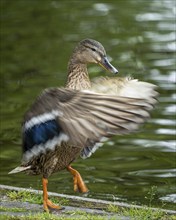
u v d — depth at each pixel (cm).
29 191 1073
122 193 1264
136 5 2922
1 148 1510
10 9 2916
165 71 2052
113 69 1060
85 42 1059
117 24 2627
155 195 1249
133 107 705
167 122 1653
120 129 693
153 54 2245
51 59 2225
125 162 1433
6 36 2517
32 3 3025
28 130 804
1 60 2236
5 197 1048
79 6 2948
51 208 980
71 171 1006
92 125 709
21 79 2033
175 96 1820
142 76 1997
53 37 2480
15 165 1412
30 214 938
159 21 2652
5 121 1681
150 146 1520
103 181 1326
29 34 2538
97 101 725
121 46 2342
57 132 765
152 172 1374
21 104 1803
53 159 965
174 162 1425
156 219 959
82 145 707
